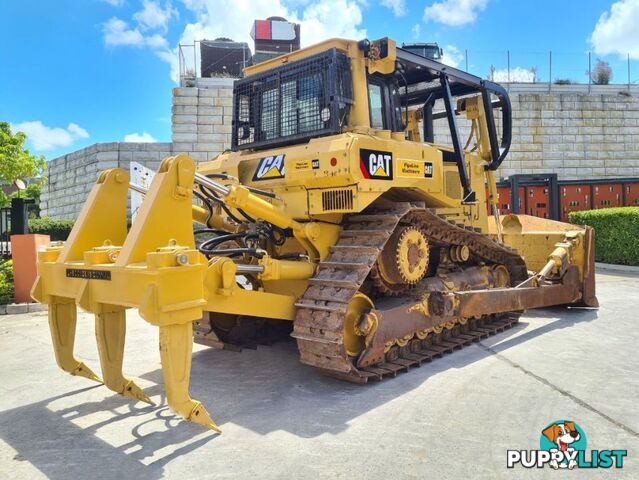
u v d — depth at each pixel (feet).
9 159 62.49
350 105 16.56
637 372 15.93
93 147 62.23
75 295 12.48
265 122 18.20
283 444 11.10
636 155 73.15
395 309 15.96
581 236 25.45
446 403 13.43
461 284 20.10
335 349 13.80
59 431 12.01
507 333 21.43
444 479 9.55
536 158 71.31
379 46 16.60
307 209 15.96
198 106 62.28
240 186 14.25
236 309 13.76
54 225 55.88
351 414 12.77
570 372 15.97
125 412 13.19
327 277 15.02
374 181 15.17
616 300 28.84
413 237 16.94
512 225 29.45
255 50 61.41
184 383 10.97
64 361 14.30
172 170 11.94
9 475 9.95
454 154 20.79
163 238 11.79
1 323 25.32
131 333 22.29
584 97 71.92
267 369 16.71
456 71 20.65
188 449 10.94
